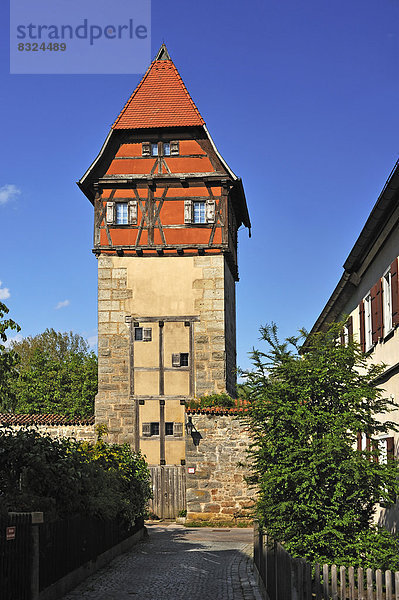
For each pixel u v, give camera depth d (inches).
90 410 1868.8
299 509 436.5
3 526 387.2
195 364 1136.8
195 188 1169.4
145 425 1125.1
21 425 1110.4
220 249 1154.7
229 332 1217.4
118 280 1163.3
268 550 427.5
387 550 426.9
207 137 1175.0
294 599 316.2
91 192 1204.5
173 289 1155.9
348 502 447.2
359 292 732.7
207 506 991.6
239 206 1258.6
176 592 482.9
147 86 1218.0
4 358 502.0
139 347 1147.3
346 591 347.6
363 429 455.2
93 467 582.6
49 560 450.6
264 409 469.7
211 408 1011.3
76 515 518.0
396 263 546.0
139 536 807.7
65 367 2018.9
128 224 1168.2
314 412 463.8
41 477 486.9
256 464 498.0
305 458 450.0
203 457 999.0
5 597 382.3
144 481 824.9
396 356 556.4
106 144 1173.7
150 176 1166.3
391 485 439.2
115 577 546.3
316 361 481.7
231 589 493.0
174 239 1160.8
